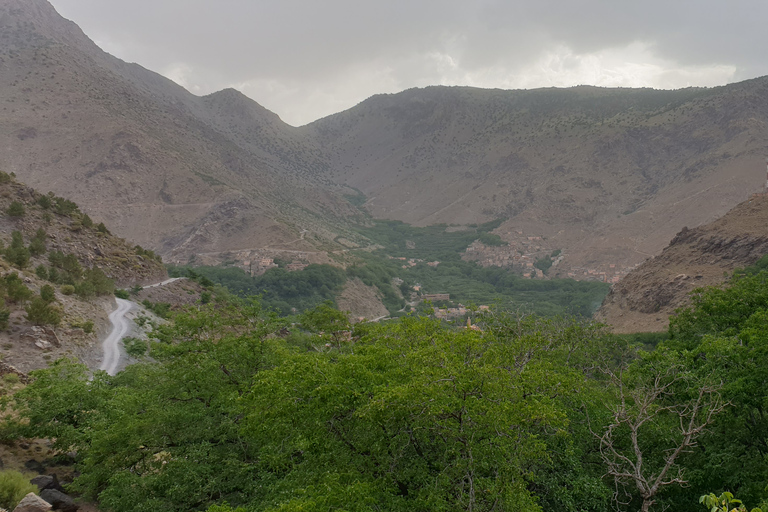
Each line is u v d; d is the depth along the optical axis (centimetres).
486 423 1762
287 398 1842
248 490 2086
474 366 1864
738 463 1994
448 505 1644
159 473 2223
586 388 2478
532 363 2614
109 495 2075
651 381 2552
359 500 1513
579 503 2059
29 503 1702
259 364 2711
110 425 2466
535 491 2164
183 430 2366
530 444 1847
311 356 2177
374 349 2386
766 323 2378
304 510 1333
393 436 1928
